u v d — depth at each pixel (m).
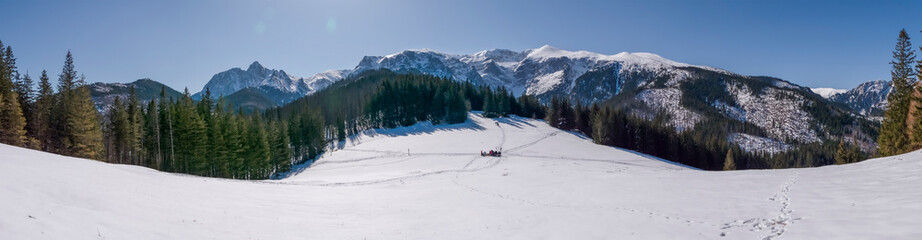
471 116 134.50
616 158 67.69
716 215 15.59
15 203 10.90
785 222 13.11
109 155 55.47
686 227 14.39
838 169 23.31
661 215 16.67
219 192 22.44
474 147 79.25
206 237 12.95
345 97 175.50
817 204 14.77
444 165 58.25
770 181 21.81
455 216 20.16
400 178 40.28
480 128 111.25
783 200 16.47
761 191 19.19
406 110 123.38
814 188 17.92
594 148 78.06
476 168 51.06
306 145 90.88
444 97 125.81
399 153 80.06
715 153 102.88
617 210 18.55
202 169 53.03
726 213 15.70
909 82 46.28
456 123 120.88
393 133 113.25
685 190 21.78
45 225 10.02
